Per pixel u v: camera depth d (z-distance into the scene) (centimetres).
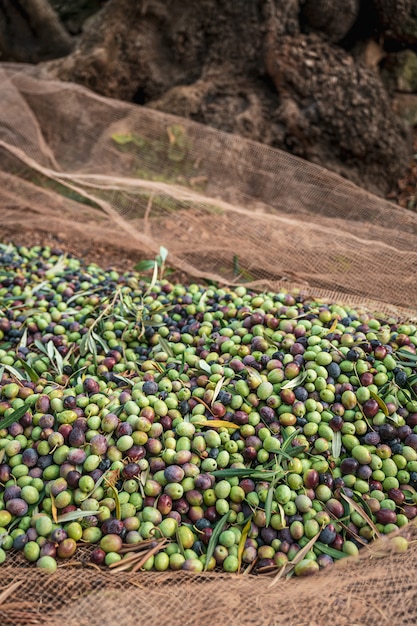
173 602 45
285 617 44
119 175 110
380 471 54
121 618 44
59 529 49
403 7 103
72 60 122
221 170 105
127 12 120
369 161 111
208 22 117
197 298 77
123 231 99
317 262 86
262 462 55
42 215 105
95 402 57
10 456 53
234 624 44
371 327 69
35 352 69
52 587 46
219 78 115
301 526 50
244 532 50
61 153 115
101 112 113
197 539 51
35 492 51
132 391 59
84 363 65
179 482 52
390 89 121
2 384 61
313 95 107
